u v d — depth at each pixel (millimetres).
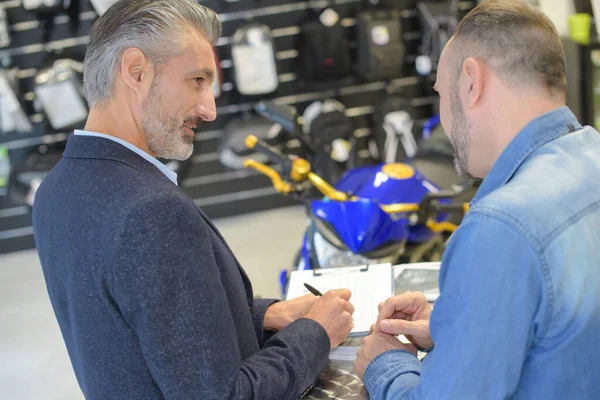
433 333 1001
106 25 1146
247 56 4406
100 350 1104
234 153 4543
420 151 3541
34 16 4391
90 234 1055
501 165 1021
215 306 1066
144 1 1151
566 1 3791
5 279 4316
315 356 1270
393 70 4570
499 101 1008
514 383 935
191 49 1158
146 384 1108
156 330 1021
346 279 1660
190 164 4762
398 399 1100
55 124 4348
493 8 1012
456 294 948
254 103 4734
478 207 952
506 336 915
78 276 1075
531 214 923
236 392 1087
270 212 4902
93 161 1123
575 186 965
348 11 4723
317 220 2283
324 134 4293
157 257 1016
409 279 1684
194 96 1188
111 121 1168
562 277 917
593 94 3662
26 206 4633
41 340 3559
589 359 961
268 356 1227
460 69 1038
